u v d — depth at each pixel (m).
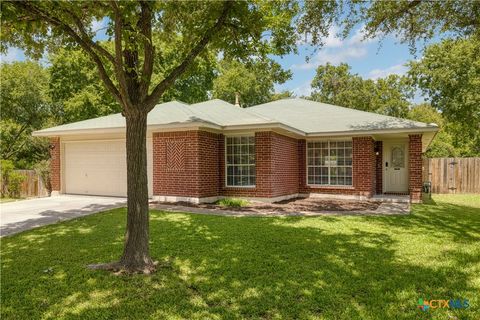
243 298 4.23
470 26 10.70
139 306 4.05
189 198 12.48
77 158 15.27
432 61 23.09
